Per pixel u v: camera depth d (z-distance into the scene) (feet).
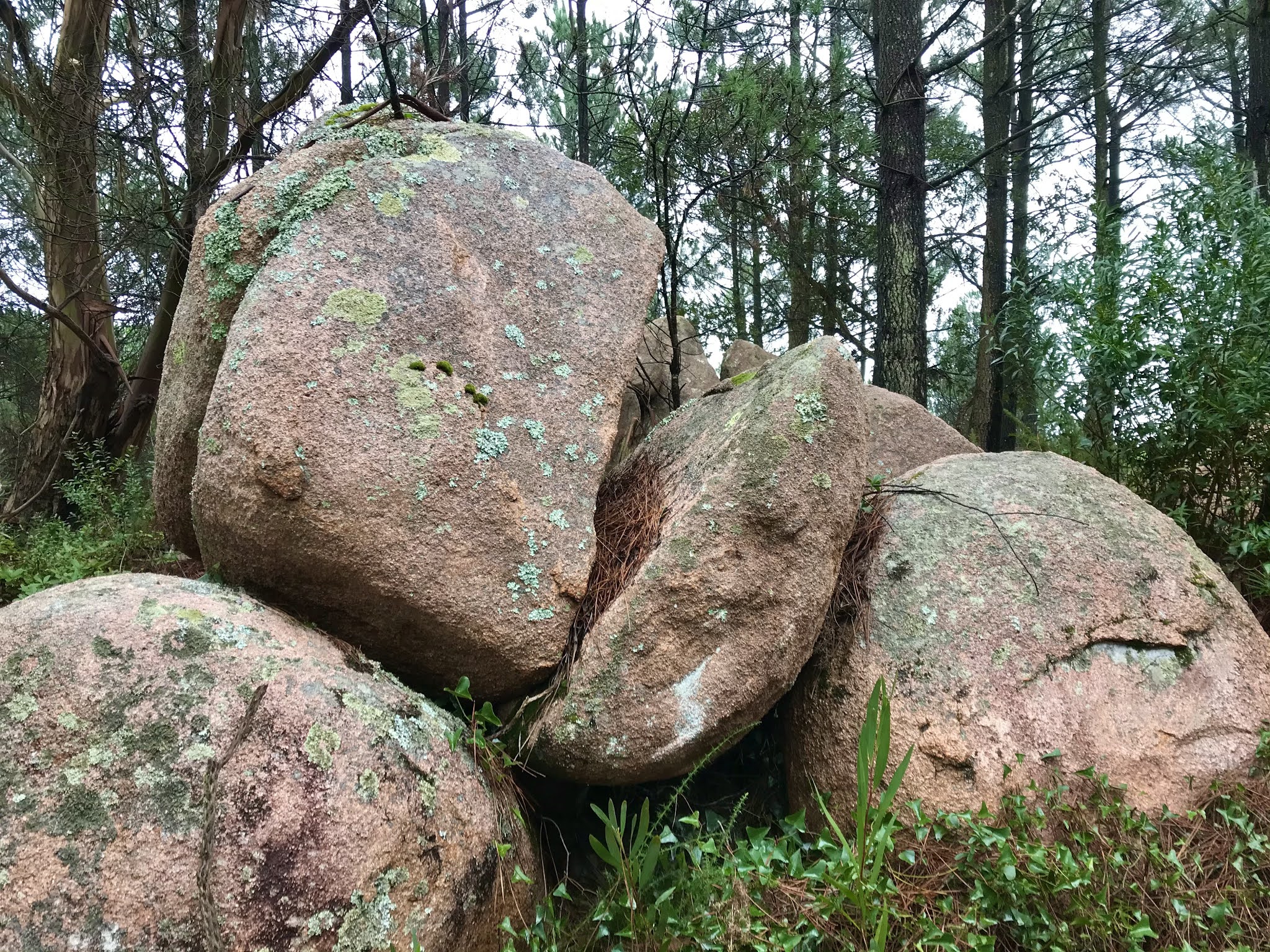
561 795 8.13
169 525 8.96
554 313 8.58
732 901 6.81
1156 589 8.80
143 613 6.15
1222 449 12.07
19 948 4.97
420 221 8.20
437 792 6.33
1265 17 20.22
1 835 5.21
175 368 8.44
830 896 6.45
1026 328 13.93
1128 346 12.07
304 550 6.89
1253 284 11.44
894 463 13.74
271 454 6.74
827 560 8.11
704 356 19.76
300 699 6.05
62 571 11.76
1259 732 8.24
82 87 19.36
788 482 7.82
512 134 9.46
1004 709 8.06
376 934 5.61
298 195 8.24
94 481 15.93
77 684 5.68
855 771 8.16
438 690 7.84
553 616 7.72
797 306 29.12
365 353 7.34
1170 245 12.36
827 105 22.49
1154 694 8.26
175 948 5.12
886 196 20.31
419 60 14.99
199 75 19.25
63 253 20.92
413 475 7.17
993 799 7.71
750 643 7.68
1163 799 7.82
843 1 31.14
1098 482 9.89
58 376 21.11
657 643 7.45
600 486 9.24
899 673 8.38
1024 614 8.55
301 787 5.70
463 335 7.89
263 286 7.44
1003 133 32.01
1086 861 6.82
